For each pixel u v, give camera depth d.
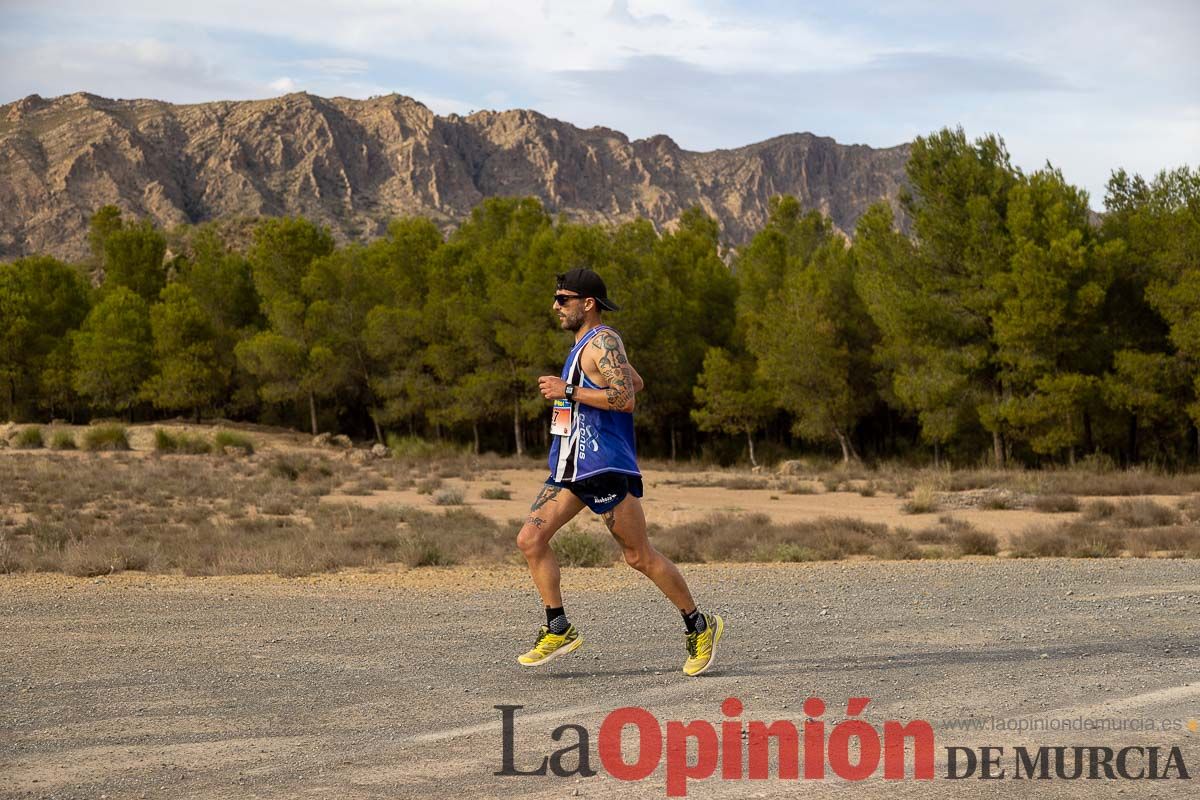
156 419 71.00
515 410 50.72
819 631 6.43
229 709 4.56
